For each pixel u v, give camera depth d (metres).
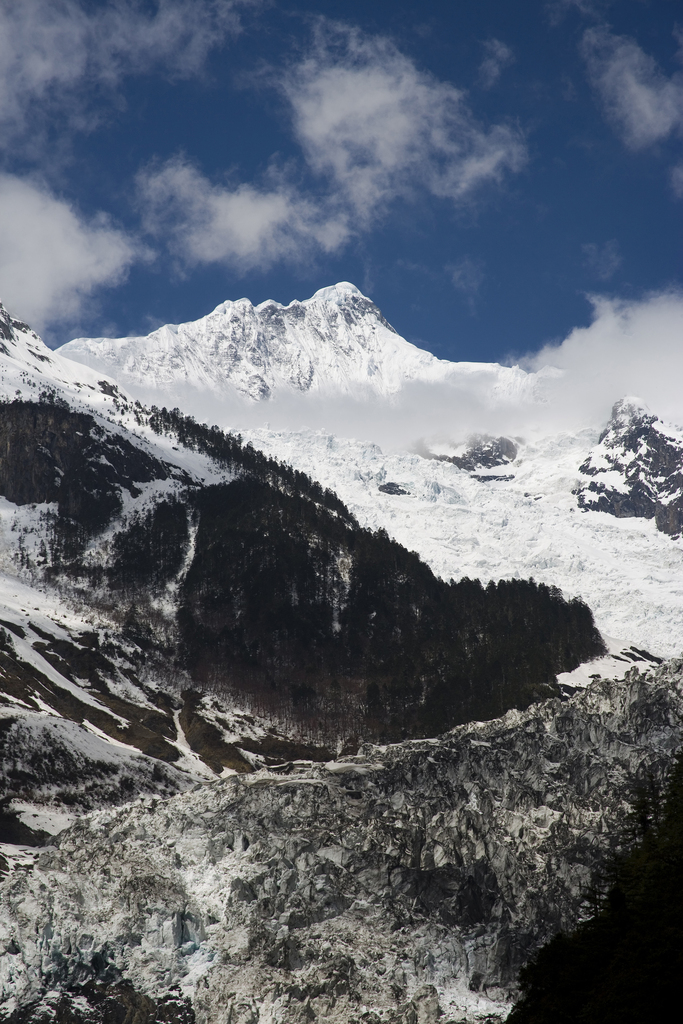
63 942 174.75
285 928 180.00
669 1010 108.56
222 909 183.62
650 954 113.31
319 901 186.25
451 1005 163.38
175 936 179.62
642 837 136.12
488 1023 155.75
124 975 173.50
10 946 174.62
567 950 122.44
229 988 164.25
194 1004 165.62
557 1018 116.44
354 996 159.50
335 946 173.88
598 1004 111.88
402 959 172.25
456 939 178.12
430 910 186.62
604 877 132.75
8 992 168.50
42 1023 162.75
